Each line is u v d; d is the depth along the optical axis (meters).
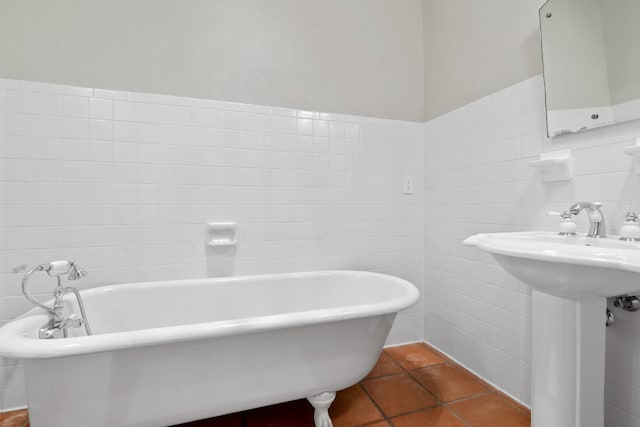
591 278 0.76
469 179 1.68
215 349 0.97
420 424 1.23
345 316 1.06
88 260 1.45
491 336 1.54
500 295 1.50
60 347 0.80
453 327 1.80
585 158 1.15
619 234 1.04
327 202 1.85
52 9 1.41
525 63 1.38
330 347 1.11
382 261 1.97
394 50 2.03
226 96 1.67
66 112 1.42
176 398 0.96
